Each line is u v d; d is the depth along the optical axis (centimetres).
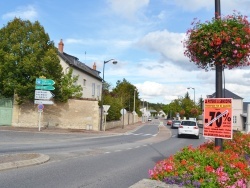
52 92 3164
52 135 2578
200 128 5206
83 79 4262
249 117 3862
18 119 3228
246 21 716
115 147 1812
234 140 1016
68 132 2914
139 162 1214
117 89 8725
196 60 766
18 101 3189
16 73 3038
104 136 2847
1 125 3200
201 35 716
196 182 553
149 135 3275
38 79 2848
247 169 598
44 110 3269
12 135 2345
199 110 7350
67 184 776
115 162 1191
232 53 708
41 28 3170
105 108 3550
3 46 3067
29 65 2991
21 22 3141
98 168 1034
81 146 1795
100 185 782
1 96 3212
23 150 1448
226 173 573
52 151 1457
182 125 3047
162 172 617
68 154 1355
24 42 3052
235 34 693
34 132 2709
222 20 718
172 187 563
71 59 4334
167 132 3900
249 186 595
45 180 809
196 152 675
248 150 954
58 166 1028
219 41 689
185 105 7900
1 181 771
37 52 3066
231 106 702
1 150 1409
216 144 759
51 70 3142
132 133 3550
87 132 3050
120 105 5112
